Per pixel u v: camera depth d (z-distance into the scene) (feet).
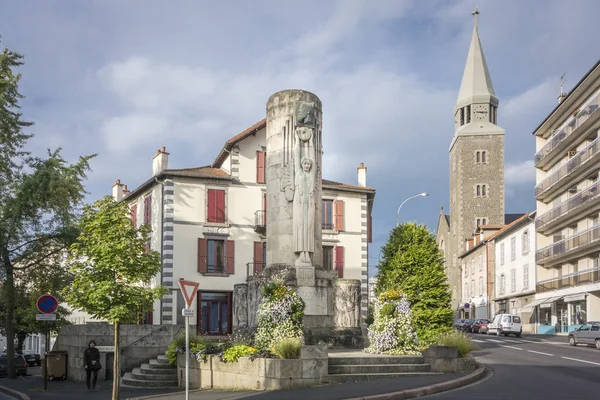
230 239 130.82
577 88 151.43
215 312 128.47
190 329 80.74
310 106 79.92
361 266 140.05
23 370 114.93
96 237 56.29
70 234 96.22
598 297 146.72
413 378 57.62
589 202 143.43
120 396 59.57
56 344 95.55
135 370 75.05
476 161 297.94
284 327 66.85
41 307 66.85
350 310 79.46
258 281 77.77
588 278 147.54
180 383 67.31
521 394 49.93
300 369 55.06
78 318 144.15
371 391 49.75
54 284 98.48
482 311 240.53
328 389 51.98
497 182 295.48
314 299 75.97
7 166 97.30
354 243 140.36
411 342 67.62
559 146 163.43
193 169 134.00
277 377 54.39
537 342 130.62
